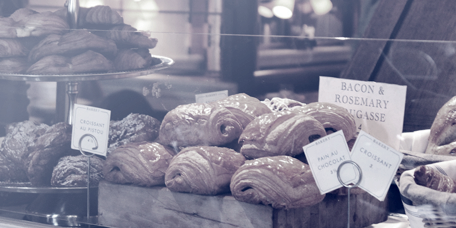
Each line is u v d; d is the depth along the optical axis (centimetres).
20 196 150
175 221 133
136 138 140
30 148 150
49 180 150
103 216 141
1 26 152
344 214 127
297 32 203
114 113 145
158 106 142
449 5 148
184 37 140
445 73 123
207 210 129
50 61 147
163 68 142
